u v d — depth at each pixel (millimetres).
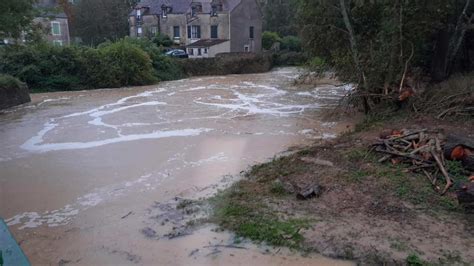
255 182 8250
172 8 45656
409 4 13578
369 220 6281
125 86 28406
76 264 5504
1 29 16125
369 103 14578
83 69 27219
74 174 9273
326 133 13125
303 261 5348
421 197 6941
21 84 20578
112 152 11055
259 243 5797
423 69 17281
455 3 15523
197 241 5945
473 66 17359
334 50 16234
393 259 5219
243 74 37281
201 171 9367
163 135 12984
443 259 5172
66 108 18672
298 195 7184
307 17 16938
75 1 50656
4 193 8156
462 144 8000
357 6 14609
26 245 6051
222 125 14516
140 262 5488
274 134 13070
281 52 45219
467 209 6418
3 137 12938
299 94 22938
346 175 8047
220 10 43562
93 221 6828
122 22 50875
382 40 14344
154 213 7020
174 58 34844
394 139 9289
